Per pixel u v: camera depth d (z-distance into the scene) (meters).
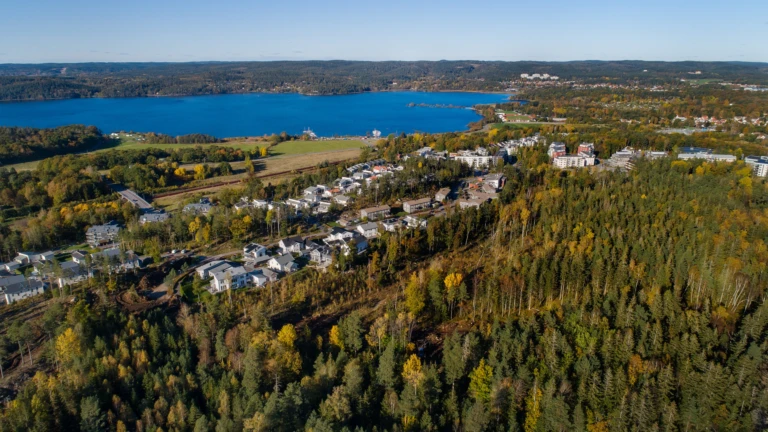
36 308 138.75
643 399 83.19
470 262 150.62
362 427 82.50
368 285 140.25
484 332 111.88
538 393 89.62
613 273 126.06
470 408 87.50
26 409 87.75
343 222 199.88
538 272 127.69
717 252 129.38
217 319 121.81
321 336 118.19
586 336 102.75
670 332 104.62
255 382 94.75
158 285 152.88
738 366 91.88
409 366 96.81
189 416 88.12
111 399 93.50
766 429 77.44
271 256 168.25
